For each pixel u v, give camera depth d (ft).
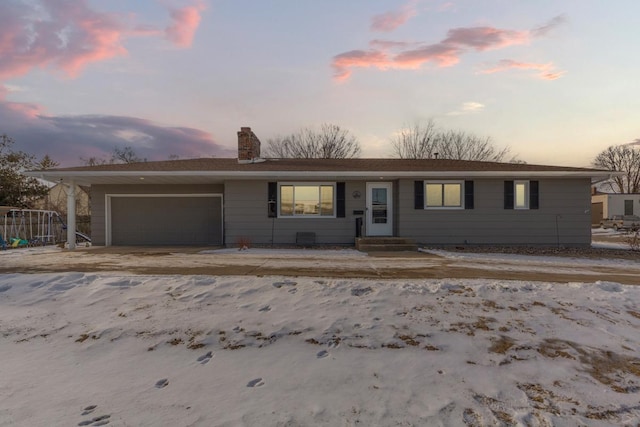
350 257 30.71
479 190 42.06
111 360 11.84
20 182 72.69
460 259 30.01
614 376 10.83
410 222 42.14
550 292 17.66
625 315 15.23
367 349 12.42
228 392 9.90
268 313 15.19
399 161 50.52
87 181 43.47
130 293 17.47
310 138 102.99
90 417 8.71
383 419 8.67
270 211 42.86
